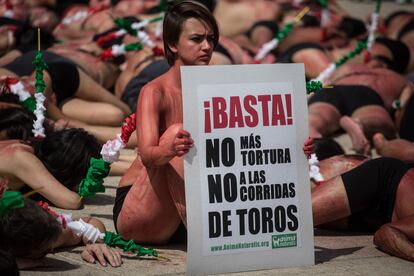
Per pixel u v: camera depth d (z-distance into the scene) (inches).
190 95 234.7
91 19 588.1
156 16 545.0
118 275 234.5
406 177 270.8
